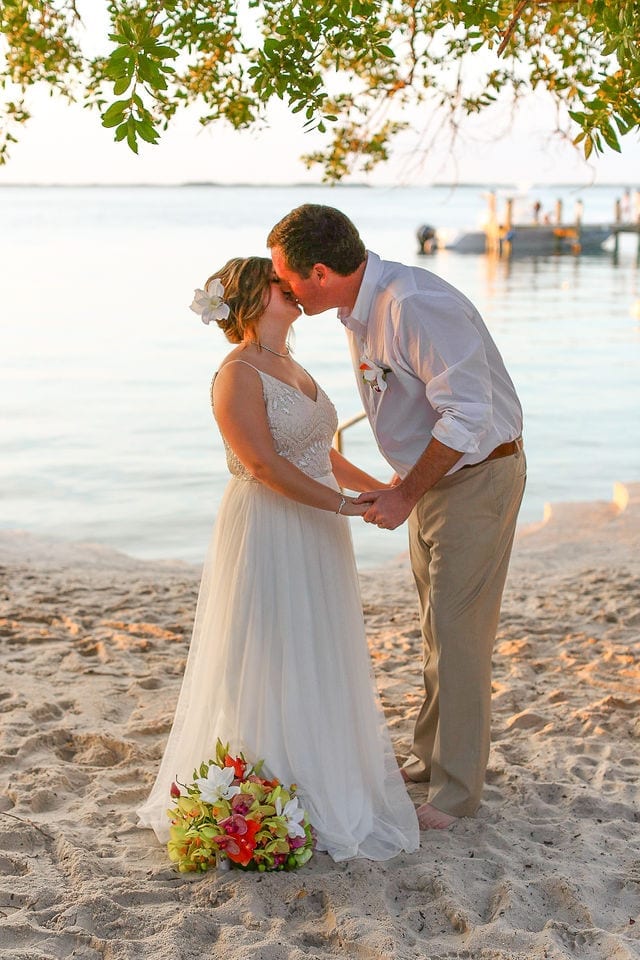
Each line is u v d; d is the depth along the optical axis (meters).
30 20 4.80
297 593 3.22
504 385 3.37
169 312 28.61
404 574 7.95
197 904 2.92
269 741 3.21
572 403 16.33
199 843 3.09
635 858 3.20
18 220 99.56
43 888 2.96
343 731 3.28
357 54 4.64
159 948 2.68
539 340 23.50
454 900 2.92
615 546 8.20
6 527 10.27
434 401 3.16
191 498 11.38
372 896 2.96
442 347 3.12
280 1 4.25
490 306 30.55
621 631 5.61
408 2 4.77
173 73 3.22
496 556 3.34
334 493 3.16
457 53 5.01
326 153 5.38
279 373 3.22
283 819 3.07
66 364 20.22
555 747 4.06
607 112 3.91
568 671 4.98
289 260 3.12
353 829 3.25
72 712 4.41
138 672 4.98
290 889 2.99
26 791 3.62
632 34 3.35
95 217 109.50
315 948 2.74
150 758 3.96
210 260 46.88
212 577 3.35
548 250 55.53
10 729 4.14
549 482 11.84
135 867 3.13
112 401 16.62
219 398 3.18
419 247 56.84
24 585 6.94
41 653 5.23
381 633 5.80
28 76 4.99
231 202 199.62
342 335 24.44
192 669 3.43
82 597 6.59
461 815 3.45
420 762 3.78
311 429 3.25
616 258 53.25
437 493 3.33
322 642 3.26
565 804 3.58
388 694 4.73
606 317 27.75
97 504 11.13
